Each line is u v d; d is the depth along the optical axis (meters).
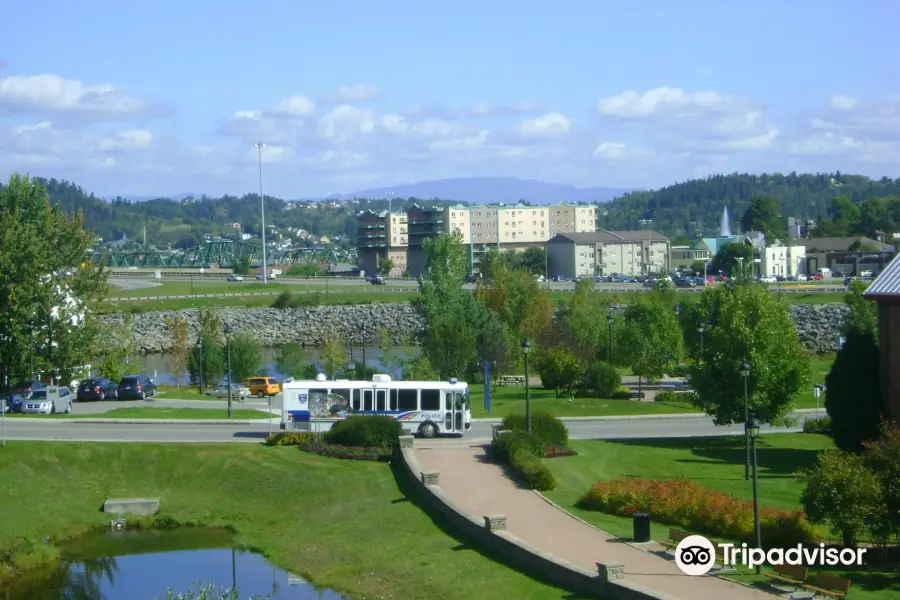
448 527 38.38
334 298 174.38
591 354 87.19
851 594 28.30
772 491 41.38
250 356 95.12
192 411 64.56
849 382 47.25
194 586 36.25
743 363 46.84
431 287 100.81
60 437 53.06
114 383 78.38
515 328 103.31
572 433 58.16
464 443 50.75
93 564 39.41
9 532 40.91
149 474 47.19
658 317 83.12
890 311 46.28
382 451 48.09
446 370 79.75
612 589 29.11
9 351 73.81
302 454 48.56
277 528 42.34
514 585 31.92
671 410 68.75
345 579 36.06
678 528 36.16
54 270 77.88
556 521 37.25
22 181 80.50
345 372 92.69
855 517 31.41
